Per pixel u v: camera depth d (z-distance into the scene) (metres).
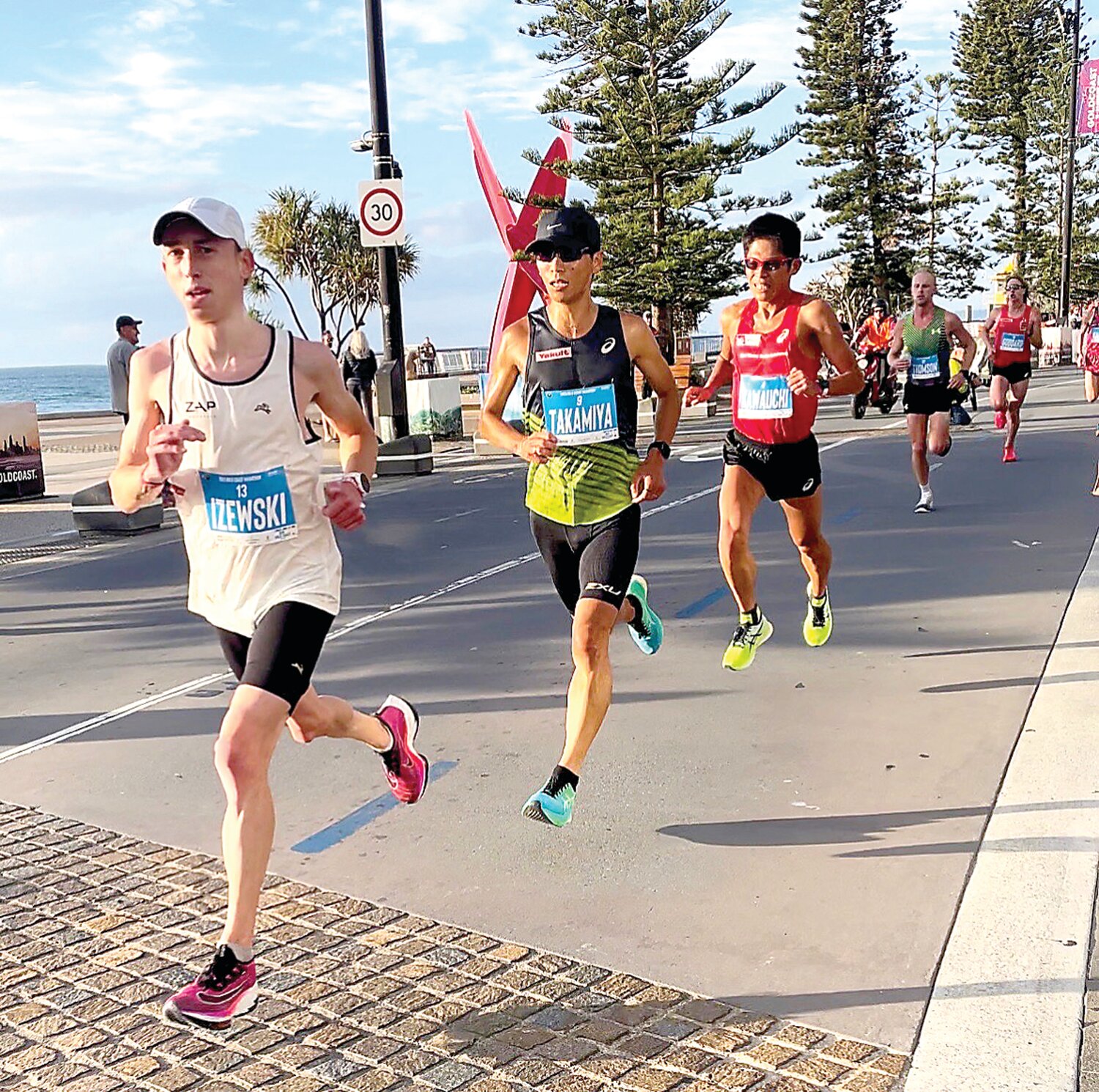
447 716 5.75
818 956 3.41
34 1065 3.05
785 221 5.35
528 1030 3.11
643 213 30.92
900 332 10.53
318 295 33.88
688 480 14.12
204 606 3.54
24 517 14.23
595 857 4.12
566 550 4.58
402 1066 2.97
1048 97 47.06
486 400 4.71
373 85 17.08
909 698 5.62
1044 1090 2.76
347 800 4.75
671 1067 2.92
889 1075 2.85
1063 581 7.78
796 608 7.50
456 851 4.22
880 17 43.34
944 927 3.53
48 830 4.59
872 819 4.31
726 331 5.64
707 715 5.54
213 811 4.72
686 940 3.54
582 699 4.15
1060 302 42.31
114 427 34.56
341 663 6.84
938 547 9.11
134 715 6.07
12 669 7.16
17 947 3.66
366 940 3.61
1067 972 3.24
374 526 11.89
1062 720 5.13
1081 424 18.33
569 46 30.42
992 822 4.18
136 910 3.89
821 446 16.94
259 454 3.40
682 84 30.41
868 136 43.81
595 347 4.47
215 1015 3.01
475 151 24.72
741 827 4.31
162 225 3.25
